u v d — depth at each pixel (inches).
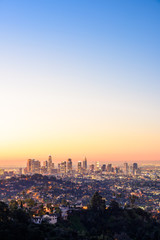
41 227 5718.5
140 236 7003.0
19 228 5059.1
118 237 6609.3
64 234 5639.8
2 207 5689.0
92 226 7386.8
